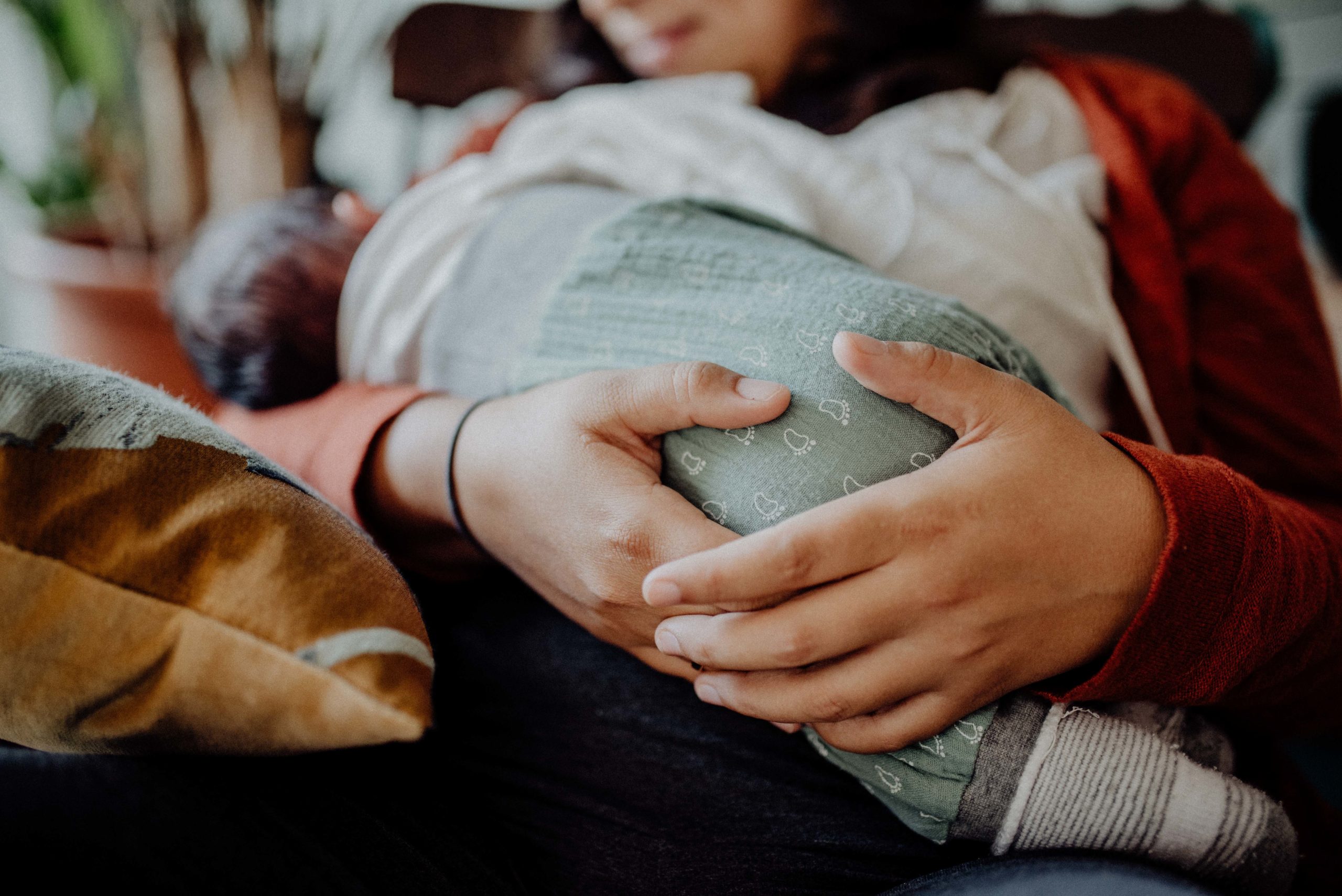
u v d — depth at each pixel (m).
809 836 0.33
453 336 0.42
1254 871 0.29
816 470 0.29
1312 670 0.34
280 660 0.23
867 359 0.28
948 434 0.30
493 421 0.34
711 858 0.33
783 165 0.51
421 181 0.84
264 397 0.51
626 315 0.35
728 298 0.33
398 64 1.09
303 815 0.27
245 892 0.25
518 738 0.37
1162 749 0.29
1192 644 0.28
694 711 0.36
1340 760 0.76
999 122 0.57
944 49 0.69
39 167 1.26
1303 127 1.76
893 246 0.47
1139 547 0.28
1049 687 0.31
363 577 0.26
